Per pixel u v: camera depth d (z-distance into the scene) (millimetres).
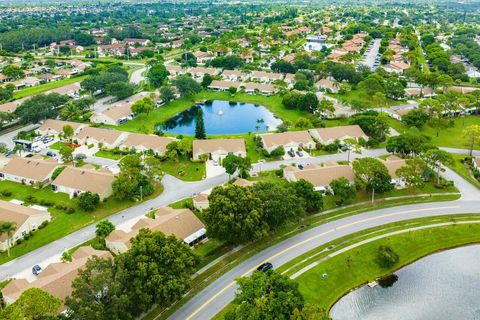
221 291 94062
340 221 122375
